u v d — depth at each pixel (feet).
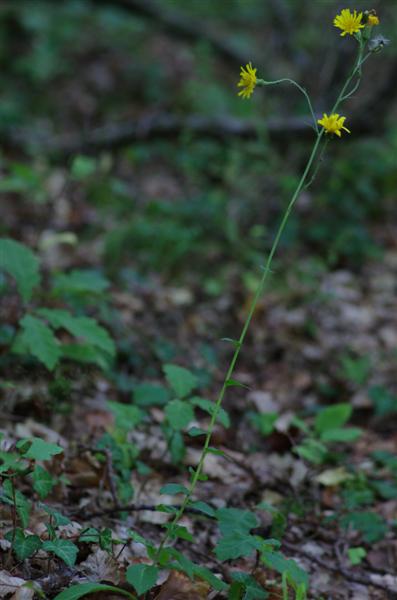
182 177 27.37
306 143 27.66
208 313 20.11
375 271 23.67
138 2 35.76
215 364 17.35
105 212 24.04
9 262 12.85
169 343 17.94
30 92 34.09
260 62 34.37
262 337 19.47
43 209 23.04
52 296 14.99
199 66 36.29
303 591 8.63
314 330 19.89
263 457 14.55
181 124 27.91
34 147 27.68
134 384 15.64
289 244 23.57
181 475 13.41
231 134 27.81
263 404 16.66
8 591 8.75
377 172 27.81
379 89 28.04
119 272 20.71
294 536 12.16
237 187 26.16
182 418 11.10
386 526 12.71
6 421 13.23
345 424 16.70
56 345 12.53
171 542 11.31
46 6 40.24
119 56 37.55
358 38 8.88
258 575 10.22
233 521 9.16
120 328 17.38
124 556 10.28
